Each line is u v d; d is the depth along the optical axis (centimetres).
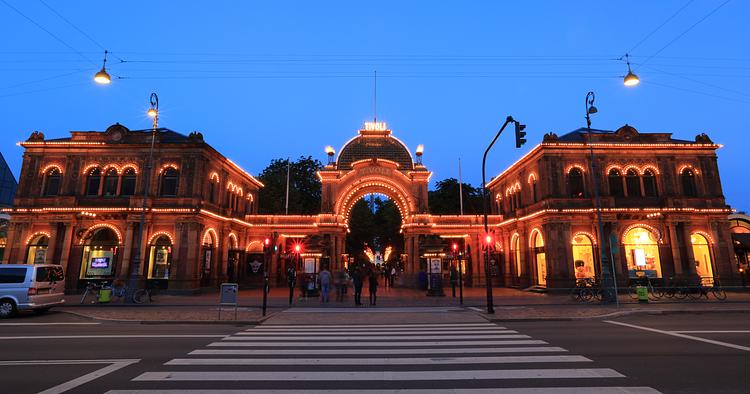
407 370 853
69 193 3203
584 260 3139
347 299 2670
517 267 3925
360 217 6419
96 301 2445
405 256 4231
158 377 806
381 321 1680
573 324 1588
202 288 3222
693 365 894
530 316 1780
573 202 3206
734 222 3575
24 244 3108
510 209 4159
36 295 1870
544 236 3241
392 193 4322
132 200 3123
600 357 973
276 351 1058
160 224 3136
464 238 4338
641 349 1072
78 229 3142
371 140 4469
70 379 799
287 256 3559
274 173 6275
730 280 3122
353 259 6209
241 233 4088
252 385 749
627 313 1909
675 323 1606
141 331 1432
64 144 3253
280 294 3161
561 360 940
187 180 3189
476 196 6494
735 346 1116
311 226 4212
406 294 3141
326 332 1392
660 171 3294
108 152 3269
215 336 1313
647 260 3147
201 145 3231
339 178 4219
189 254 3069
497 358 964
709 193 3272
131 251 3072
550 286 3100
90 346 1145
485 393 695
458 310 2059
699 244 3216
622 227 3189
